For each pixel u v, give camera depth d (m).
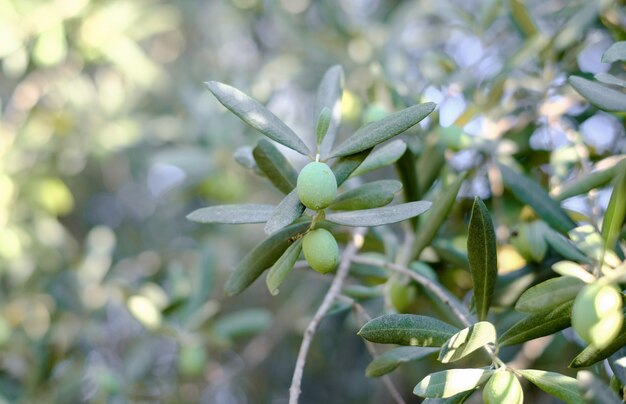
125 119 0.97
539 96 0.62
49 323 0.83
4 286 0.96
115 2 0.88
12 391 0.81
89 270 0.86
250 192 1.02
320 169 0.35
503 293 0.49
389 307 0.54
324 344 1.04
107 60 0.91
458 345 0.36
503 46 0.78
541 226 0.49
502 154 0.59
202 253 0.77
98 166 1.19
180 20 1.15
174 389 0.85
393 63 0.85
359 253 0.58
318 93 0.43
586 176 0.48
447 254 0.54
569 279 0.37
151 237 1.16
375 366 0.43
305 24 1.02
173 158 0.91
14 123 0.91
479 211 0.38
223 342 0.75
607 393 0.33
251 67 1.10
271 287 0.38
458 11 0.75
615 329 0.32
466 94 0.63
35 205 0.91
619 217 0.38
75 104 0.93
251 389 1.12
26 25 0.82
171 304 0.72
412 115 0.37
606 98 0.36
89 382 0.90
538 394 0.77
